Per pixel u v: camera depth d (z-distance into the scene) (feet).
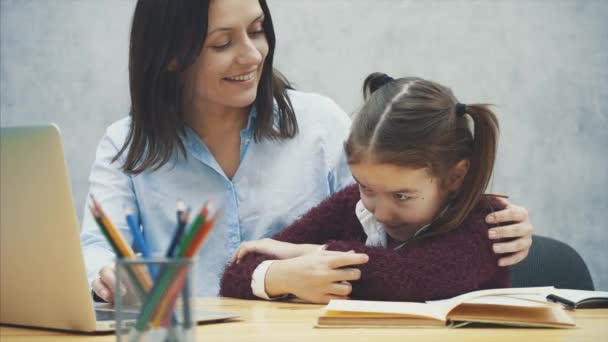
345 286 4.46
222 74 5.57
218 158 6.27
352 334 3.11
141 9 5.62
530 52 9.55
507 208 4.75
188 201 6.19
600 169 9.64
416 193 4.61
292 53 9.28
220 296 5.18
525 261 5.65
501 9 9.50
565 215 9.61
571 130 9.62
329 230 5.57
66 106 9.36
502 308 3.53
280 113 6.33
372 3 9.36
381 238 5.22
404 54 9.39
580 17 9.61
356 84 9.35
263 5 5.73
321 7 9.32
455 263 4.44
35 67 9.36
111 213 6.07
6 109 9.38
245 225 6.30
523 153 9.55
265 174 6.32
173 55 5.54
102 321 3.38
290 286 4.58
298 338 3.01
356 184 5.62
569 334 3.11
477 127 4.71
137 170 6.05
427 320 3.34
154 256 2.37
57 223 2.98
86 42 9.36
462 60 9.45
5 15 9.34
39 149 2.93
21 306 3.32
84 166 9.36
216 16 5.43
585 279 5.65
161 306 2.22
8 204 3.09
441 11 9.43
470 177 4.68
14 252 3.16
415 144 4.50
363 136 4.59
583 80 9.62
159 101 5.88
